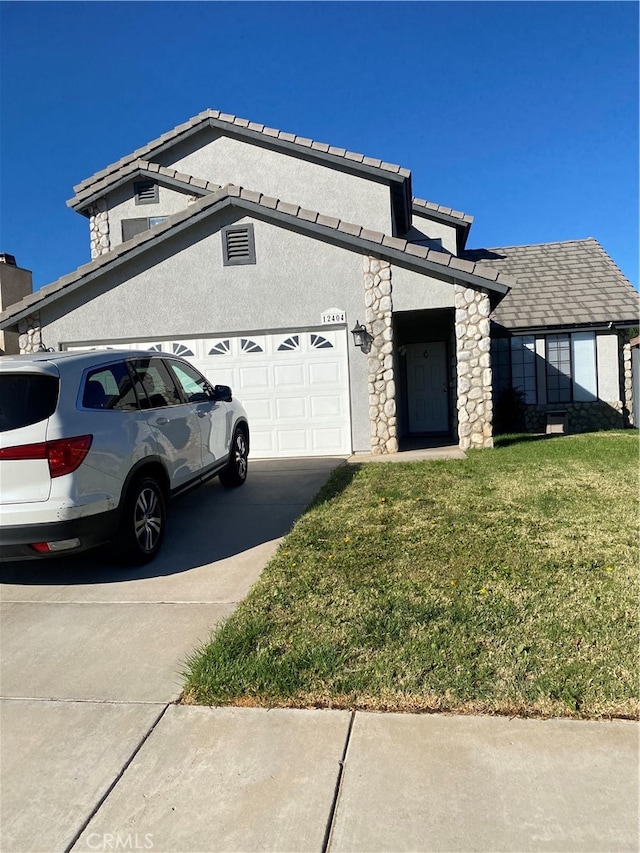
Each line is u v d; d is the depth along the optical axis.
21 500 4.72
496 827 2.52
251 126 15.07
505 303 16.91
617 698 3.25
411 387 14.91
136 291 11.41
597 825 2.51
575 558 5.15
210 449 7.57
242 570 5.46
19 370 4.91
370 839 2.49
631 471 8.59
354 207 14.83
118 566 5.73
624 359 16.19
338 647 3.86
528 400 16.45
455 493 7.45
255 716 3.31
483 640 3.85
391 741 3.06
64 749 3.13
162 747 3.11
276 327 11.17
